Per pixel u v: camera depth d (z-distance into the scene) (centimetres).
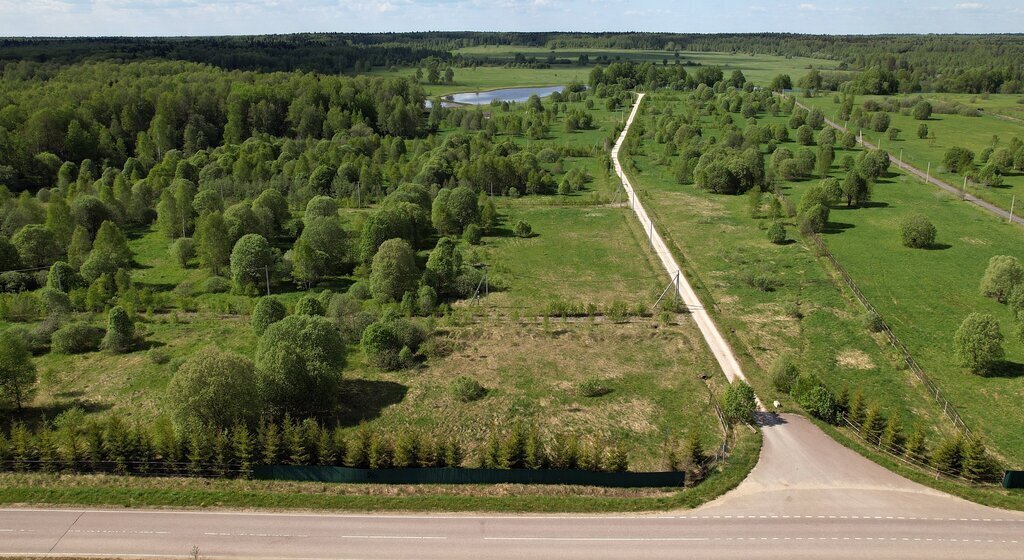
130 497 5303
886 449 5962
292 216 13300
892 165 17150
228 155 16350
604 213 13862
